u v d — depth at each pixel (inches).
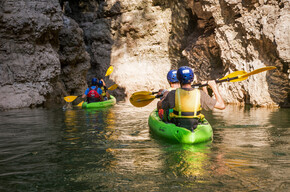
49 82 406.9
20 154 118.0
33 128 186.5
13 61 366.6
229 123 205.5
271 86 361.7
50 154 117.3
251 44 388.5
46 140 146.5
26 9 374.0
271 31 347.3
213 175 88.4
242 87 403.2
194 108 142.9
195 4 525.7
